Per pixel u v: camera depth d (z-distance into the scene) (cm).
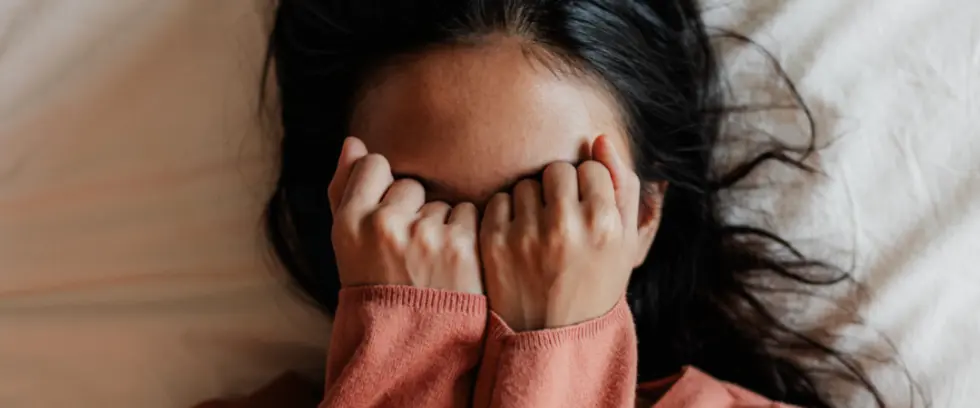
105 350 77
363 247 60
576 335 61
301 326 80
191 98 78
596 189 60
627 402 64
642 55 71
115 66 78
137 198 78
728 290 84
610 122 66
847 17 81
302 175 76
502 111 61
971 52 79
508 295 61
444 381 62
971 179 79
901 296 79
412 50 63
